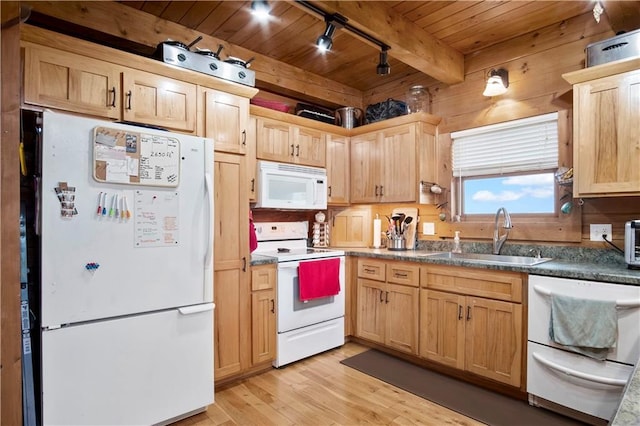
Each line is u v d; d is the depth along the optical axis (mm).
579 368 1989
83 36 2387
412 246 3428
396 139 3320
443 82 3232
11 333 1336
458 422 2053
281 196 3084
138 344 1846
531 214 2805
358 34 2416
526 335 2221
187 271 2018
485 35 2844
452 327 2578
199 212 2066
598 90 2189
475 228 3068
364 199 3592
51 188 1604
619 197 2361
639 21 2270
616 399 1875
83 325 1686
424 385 2508
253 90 2564
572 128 2570
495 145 3020
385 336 3027
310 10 2182
